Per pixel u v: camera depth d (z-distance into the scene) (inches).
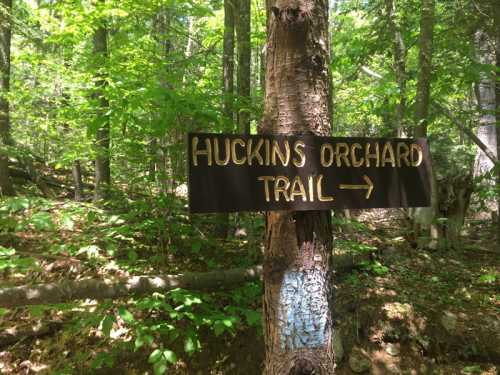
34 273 146.2
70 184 282.8
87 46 243.6
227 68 204.1
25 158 252.4
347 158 67.7
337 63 260.8
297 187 64.6
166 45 244.7
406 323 154.6
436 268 190.9
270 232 71.3
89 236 149.9
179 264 162.9
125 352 131.3
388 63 258.2
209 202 60.1
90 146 185.8
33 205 128.3
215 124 138.9
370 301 161.8
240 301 149.2
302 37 68.2
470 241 239.1
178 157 144.8
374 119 359.9
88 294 114.7
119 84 140.3
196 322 117.2
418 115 215.0
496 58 237.8
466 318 156.1
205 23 343.6
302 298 68.2
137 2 176.7
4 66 213.5
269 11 72.2
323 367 68.9
